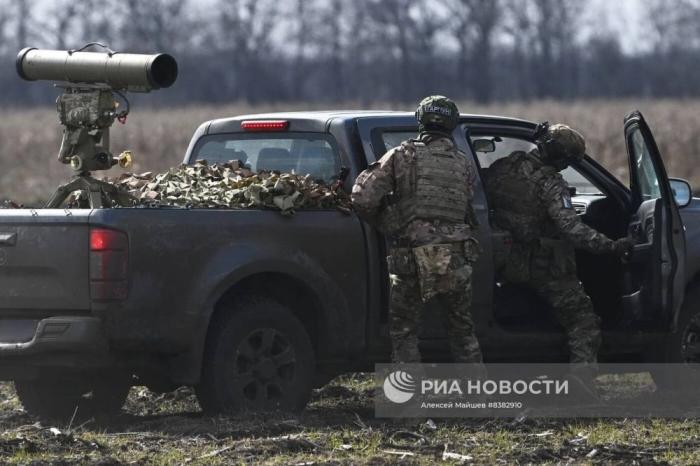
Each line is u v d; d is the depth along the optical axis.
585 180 31.98
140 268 24.94
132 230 24.88
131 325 24.88
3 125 155.12
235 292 26.80
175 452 23.47
